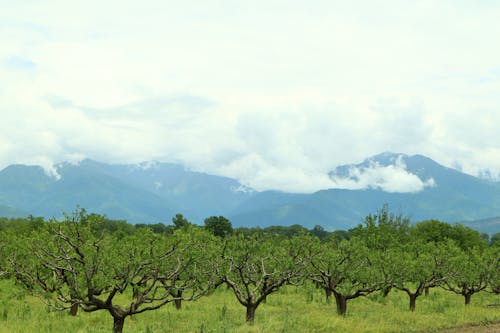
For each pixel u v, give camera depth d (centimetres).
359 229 7744
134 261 2364
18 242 3044
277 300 4109
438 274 3962
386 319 3131
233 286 2944
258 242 3275
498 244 5262
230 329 2559
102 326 2627
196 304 3734
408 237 7781
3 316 2861
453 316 3303
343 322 2862
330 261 3400
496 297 4856
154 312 3206
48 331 2423
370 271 3491
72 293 2317
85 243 2334
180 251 2730
